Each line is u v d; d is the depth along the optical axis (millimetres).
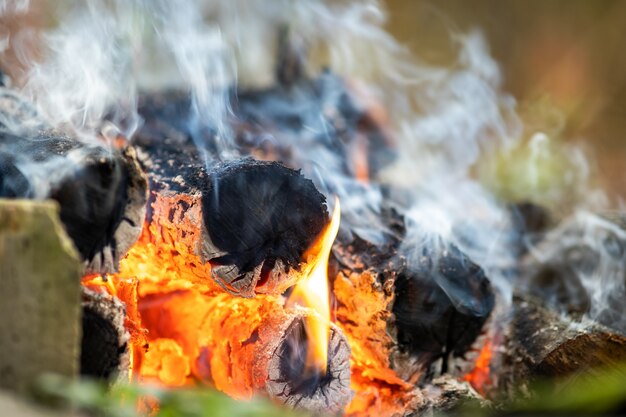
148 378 2848
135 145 3064
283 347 2449
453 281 2752
